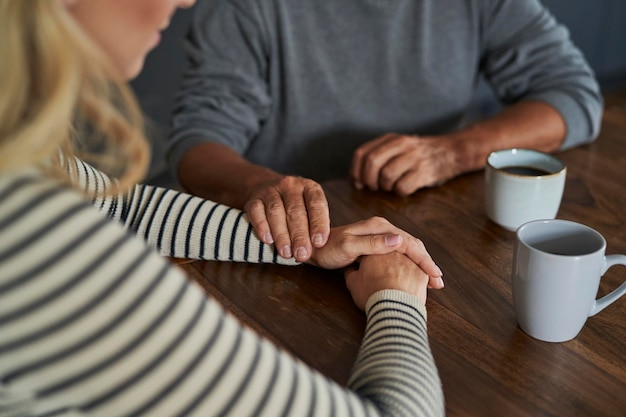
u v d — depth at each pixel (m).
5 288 0.47
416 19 1.51
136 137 0.57
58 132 0.50
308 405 0.57
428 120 1.61
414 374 0.68
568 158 1.32
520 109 1.42
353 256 0.91
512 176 1.01
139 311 0.50
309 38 1.48
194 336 0.52
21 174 0.49
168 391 0.51
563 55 1.53
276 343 0.81
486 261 0.98
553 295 0.77
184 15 2.51
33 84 0.50
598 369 0.76
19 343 0.49
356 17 1.48
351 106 1.55
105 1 0.55
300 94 1.52
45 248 0.47
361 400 0.62
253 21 1.46
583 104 1.41
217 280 0.95
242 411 0.54
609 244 1.01
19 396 0.52
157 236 1.01
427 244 1.02
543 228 0.83
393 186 1.20
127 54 0.59
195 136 1.41
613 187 1.19
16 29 0.48
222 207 1.04
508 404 0.71
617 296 0.82
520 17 1.54
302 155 1.58
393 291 0.83
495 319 0.85
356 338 0.82
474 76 1.64
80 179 0.91
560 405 0.71
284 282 0.94
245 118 1.48
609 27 3.29
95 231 0.49
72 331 0.48
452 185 1.23
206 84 1.47
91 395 0.50
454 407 0.71
